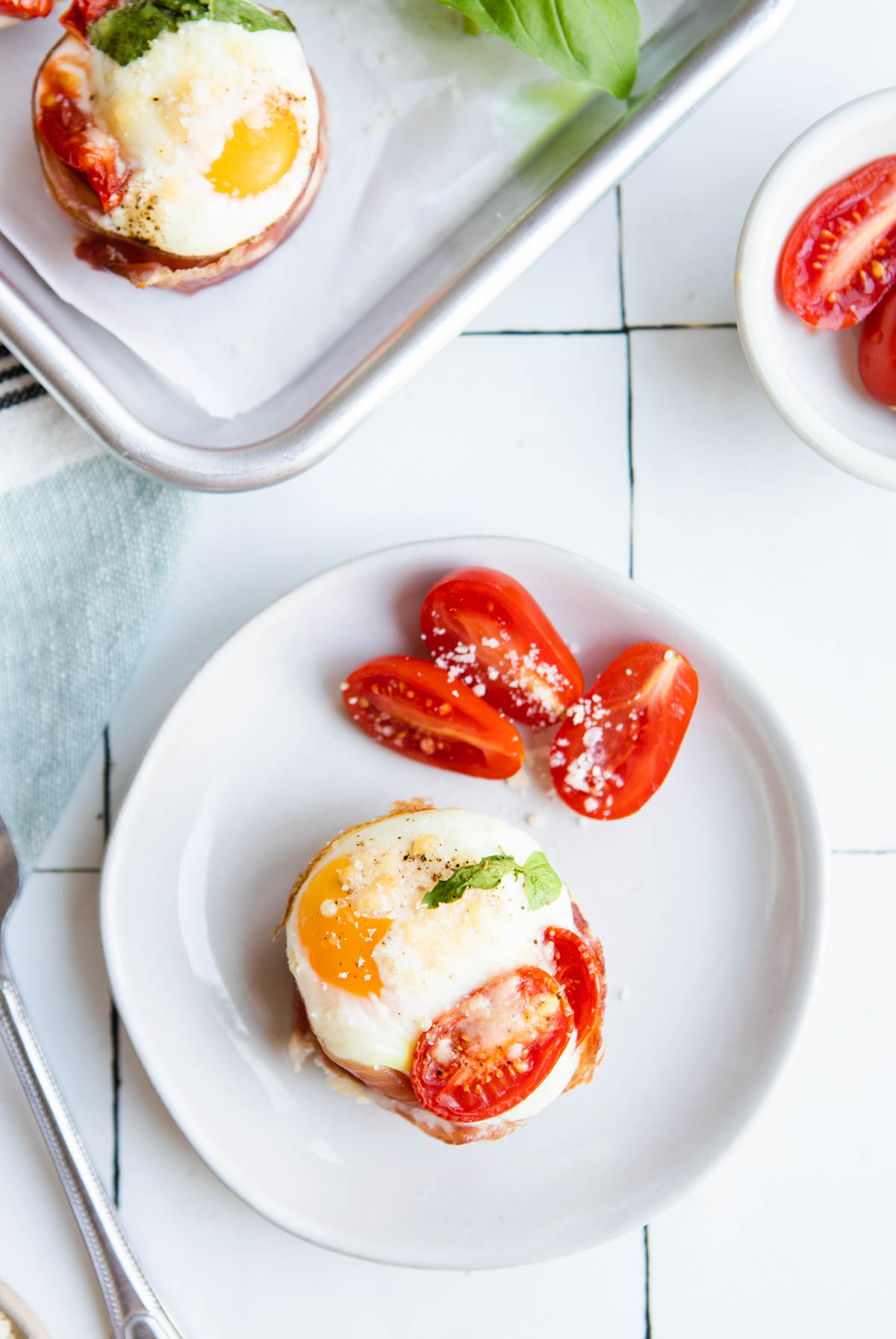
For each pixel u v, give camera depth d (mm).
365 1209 591
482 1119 556
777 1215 614
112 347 575
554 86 580
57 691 597
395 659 588
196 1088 589
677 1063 598
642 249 609
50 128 554
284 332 578
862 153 577
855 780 616
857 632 616
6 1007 592
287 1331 605
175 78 550
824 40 606
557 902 575
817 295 582
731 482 613
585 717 592
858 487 614
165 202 556
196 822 595
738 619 615
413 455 610
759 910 599
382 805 599
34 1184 604
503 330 609
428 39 580
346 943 562
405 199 580
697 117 607
